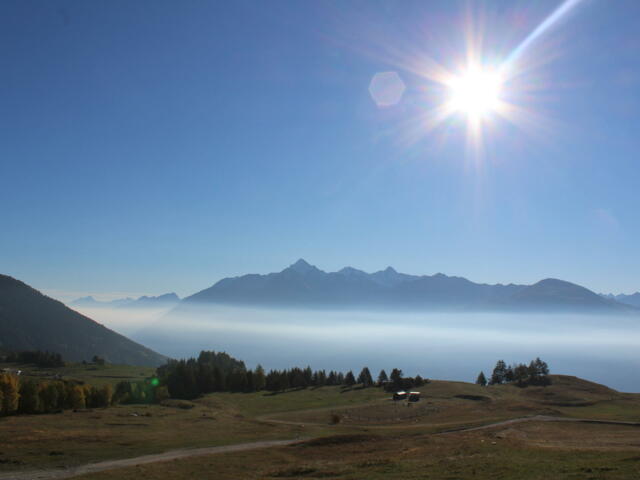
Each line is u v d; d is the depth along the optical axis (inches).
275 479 1622.8
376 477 1449.3
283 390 6978.4
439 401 5300.2
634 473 1219.2
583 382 6643.7
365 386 7116.1
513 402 4726.9
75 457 2110.0
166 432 2967.5
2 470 1847.9
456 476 1358.3
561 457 1643.7
